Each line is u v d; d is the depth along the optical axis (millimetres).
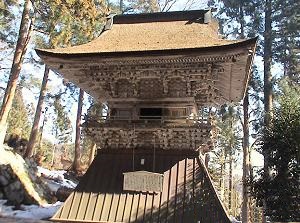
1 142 22750
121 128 14391
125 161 14516
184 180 13484
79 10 24328
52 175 29703
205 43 13625
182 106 14727
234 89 17125
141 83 14953
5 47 30812
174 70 13812
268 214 18344
